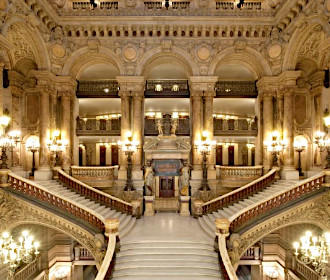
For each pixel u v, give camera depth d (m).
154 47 17.70
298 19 14.45
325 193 12.30
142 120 18.66
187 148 17.33
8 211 12.42
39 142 17.11
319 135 15.31
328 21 12.41
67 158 17.92
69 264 16.56
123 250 11.81
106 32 17.45
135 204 15.99
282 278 16.20
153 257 11.41
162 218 16.39
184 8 17.27
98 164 25.05
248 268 20.23
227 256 10.36
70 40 17.67
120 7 17.64
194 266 10.93
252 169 17.62
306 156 17.38
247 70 20.22
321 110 16.05
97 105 23.11
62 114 18.00
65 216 12.46
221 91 19.45
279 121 17.28
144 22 17.03
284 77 16.59
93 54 18.06
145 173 17.56
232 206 15.38
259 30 17.44
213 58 17.75
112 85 20.19
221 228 11.34
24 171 17.00
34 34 15.12
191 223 15.19
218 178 18.09
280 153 17.08
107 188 18.25
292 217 12.50
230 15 16.86
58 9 16.83
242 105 23.22
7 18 12.61
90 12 16.86
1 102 13.08
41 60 16.38
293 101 16.83
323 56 14.98
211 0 17.67
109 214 14.56
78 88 19.62
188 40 17.73
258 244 17.19
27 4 14.05
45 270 15.44
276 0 16.56
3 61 13.81
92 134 19.50
